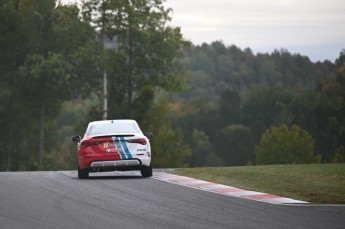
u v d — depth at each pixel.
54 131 171.25
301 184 37.00
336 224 24.08
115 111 142.25
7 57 148.62
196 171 46.75
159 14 141.50
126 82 145.50
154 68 142.25
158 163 145.62
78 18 146.38
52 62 139.75
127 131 44.84
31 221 24.78
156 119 146.50
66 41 148.00
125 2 140.50
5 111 148.75
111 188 36.50
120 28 142.75
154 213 26.91
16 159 152.50
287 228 23.22
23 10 148.38
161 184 38.78
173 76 144.75
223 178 41.44
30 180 41.53
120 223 24.33
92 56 140.38
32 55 144.75
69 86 146.38
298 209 28.16
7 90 142.12
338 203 30.53
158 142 145.75
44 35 149.12
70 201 30.75
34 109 149.75
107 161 43.22
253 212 27.20
